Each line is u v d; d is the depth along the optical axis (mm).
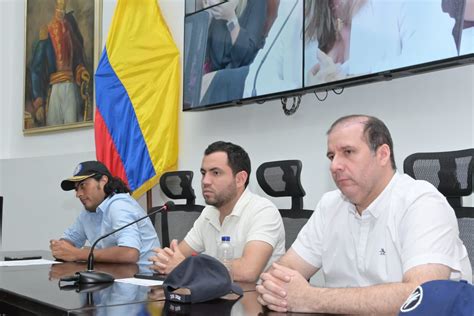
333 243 1899
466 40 2457
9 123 5922
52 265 2588
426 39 2600
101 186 3061
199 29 3936
